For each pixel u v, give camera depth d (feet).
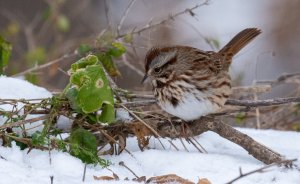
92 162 29.58
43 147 29.78
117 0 65.36
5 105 33.22
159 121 34.19
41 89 36.76
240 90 41.65
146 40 51.19
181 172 29.96
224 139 35.29
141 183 27.53
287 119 47.52
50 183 26.58
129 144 34.14
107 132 32.68
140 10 63.57
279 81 48.06
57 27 55.72
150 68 35.22
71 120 33.50
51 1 57.88
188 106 34.30
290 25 64.54
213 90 34.83
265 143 35.37
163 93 34.86
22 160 28.76
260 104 35.24
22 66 55.77
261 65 60.70
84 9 65.21
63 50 54.49
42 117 31.04
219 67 35.76
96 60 32.35
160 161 31.07
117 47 40.27
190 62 34.94
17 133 31.37
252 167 30.40
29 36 58.65
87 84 30.73
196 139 35.09
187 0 64.80
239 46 39.68
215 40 47.91
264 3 66.74
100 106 30.91
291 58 63.21
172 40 55.83
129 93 37.06
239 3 67.26
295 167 30.22
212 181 28.89
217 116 37.37
